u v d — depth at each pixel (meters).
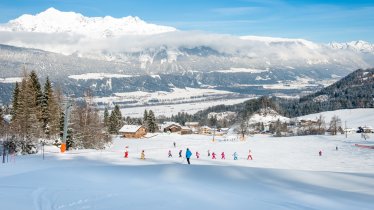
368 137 163.00
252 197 19.62
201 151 94.25
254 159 72.31
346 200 19.16
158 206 17.50
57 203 17.61
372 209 17.39
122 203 17.95
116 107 188.50
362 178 26.50
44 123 91.75
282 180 25.25
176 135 192.12
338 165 62.88
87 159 46.22
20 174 25.77
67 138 75.25
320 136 178.25
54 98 94.75
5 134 63.09
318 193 20.91
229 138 167.62
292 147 112.44
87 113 86.88
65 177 24.78
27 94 87.56
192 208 17.25
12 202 17.48
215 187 22.27
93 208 16.94
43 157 45.91
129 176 25.75
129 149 91.31
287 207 17.59
